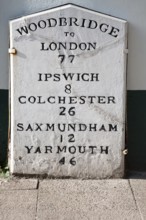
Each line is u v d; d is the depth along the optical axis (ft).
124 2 13.09
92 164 13.11
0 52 13.16
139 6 13.10
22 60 12.79
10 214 11.41
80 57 12.80
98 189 12.62
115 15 13.12
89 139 13.02
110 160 13.10
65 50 12.77
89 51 12.79
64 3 13.11
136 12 13.11
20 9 13.07
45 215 11.37
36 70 12.82
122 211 11.55
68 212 11.50
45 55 12.79
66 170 13.12
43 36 12.73
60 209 11.64
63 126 12.98
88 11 12.69
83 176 13.16
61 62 12.80
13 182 12.96
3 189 12.59
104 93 12.91
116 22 12.75
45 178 13.16
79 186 12.78
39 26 12.70
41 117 12.96
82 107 12.93
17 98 12.91
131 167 13.70
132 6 13.10
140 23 13.15
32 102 12.91
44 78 12.85
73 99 12.91
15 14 13.07
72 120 12.96
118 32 12.77
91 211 11.55
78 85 12.87
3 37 13.12
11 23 12.70
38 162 13.09
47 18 12.68
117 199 12.12
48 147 13.05
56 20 12.70
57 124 12.98
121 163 13.12
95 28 12.75
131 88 13.38
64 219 11.19
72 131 13.00
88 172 13.15
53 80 12.86
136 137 13.57
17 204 11.87
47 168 13.12
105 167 13.14
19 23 12.70
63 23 12.71
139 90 13.39
